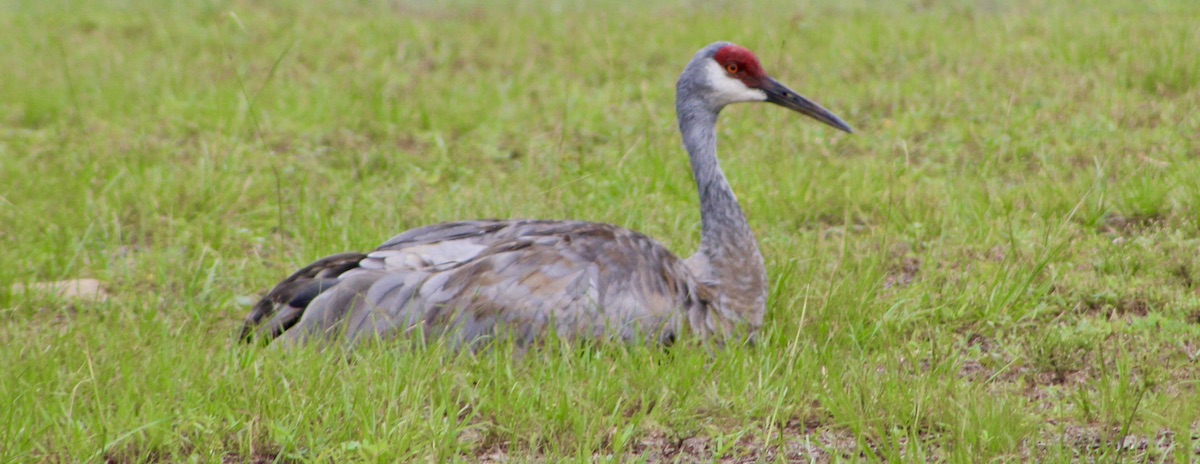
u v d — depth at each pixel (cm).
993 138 1511
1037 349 916
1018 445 761
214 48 2233
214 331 1002
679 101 1067
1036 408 823
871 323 1002
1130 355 906
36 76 1997
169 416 784
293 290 920
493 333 894
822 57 2027
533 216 1284
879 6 2572
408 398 809
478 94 1852
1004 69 1848
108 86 1908
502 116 1739
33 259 1202
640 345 905
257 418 791
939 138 1549
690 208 1336
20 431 774
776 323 985
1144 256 1106
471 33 2388
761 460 754
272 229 1329
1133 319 974
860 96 1752
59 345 920
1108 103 1608
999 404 795
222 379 841
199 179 1406
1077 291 1054
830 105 1723
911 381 846
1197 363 898
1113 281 1068
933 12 2431
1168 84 1698
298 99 1803
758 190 1355
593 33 2303
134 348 912
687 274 974
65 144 1603
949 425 773
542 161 1519
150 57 2161
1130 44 1883
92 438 768
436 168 1516
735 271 985
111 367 867
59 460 761
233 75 1986
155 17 2536
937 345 949
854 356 934
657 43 2203
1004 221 1231
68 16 2559
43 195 1376
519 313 896
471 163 1547
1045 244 1141
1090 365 901
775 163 1457
